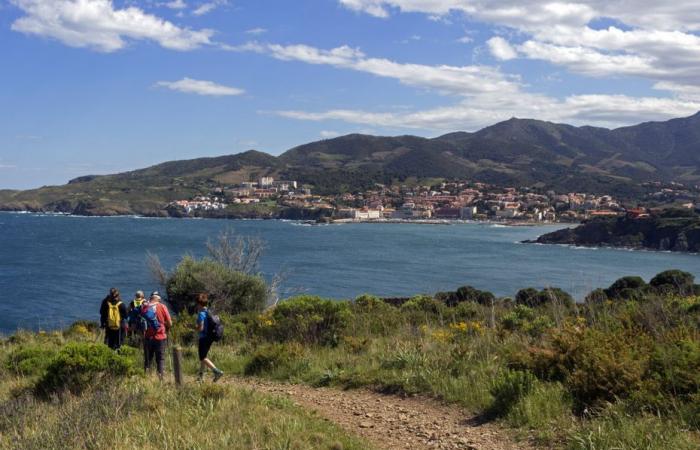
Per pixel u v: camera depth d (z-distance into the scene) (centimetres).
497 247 12094
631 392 697
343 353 1275
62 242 11012
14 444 663
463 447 679
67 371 965
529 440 673
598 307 1188
